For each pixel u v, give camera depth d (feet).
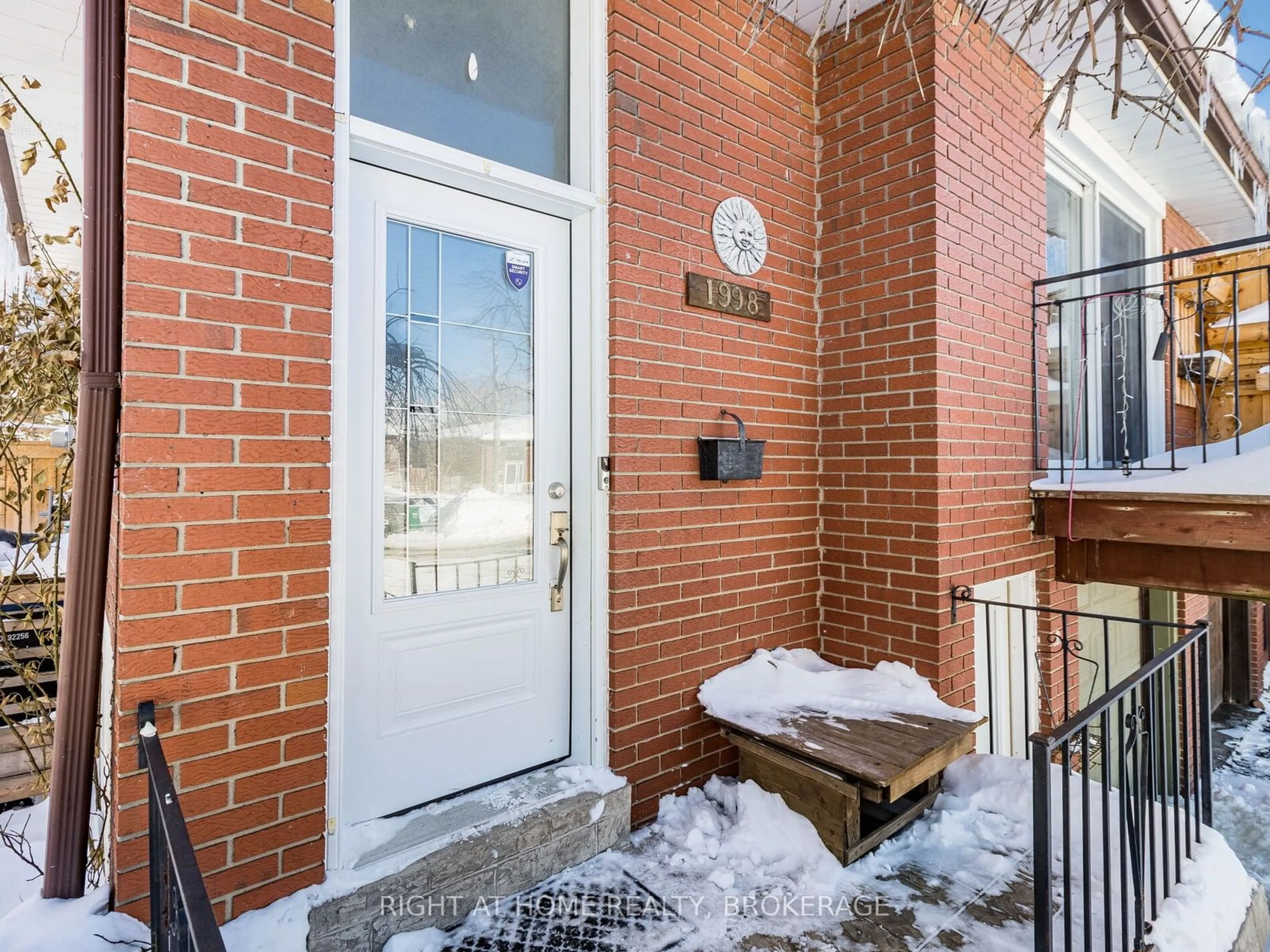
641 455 8.27
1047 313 12.20
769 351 10.06
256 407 5.46
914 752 7.32
